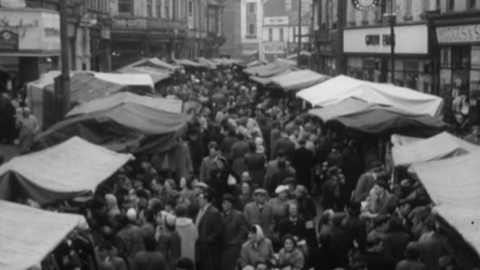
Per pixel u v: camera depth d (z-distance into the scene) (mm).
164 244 12969
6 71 34000
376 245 11938
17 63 34688
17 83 34375
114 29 62969
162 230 13336
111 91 25016
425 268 11469
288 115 29219
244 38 124188
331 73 55688
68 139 16062
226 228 13727
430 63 35281
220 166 17656
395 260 12469
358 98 22484
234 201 14844
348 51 48781
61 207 13617
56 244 9172
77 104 23391
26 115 24156
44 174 12758
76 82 25828
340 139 21625
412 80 38594
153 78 40281
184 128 18969
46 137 17750
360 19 46469
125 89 25562
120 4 64062
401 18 38875
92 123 17750
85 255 11586
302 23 117312
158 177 16641
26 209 10117
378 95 23094
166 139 17953
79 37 45938
